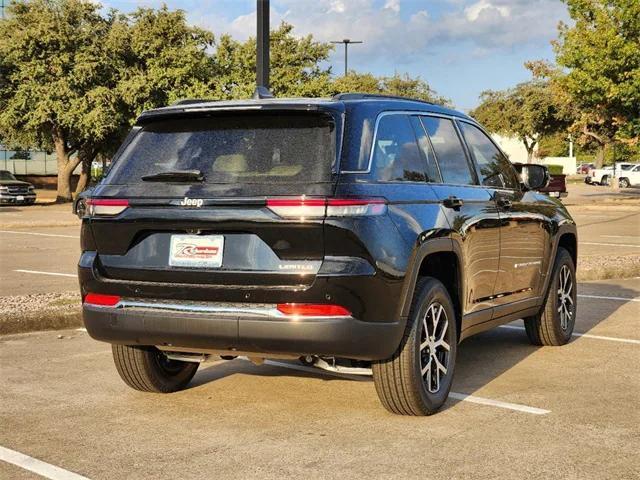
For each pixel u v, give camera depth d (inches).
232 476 163.3
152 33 1499.8
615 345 295.7
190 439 188.2
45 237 809.5
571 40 1294.3
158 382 225.8
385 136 201.0
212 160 191.2
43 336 314.2
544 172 268.1
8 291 420.8
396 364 195.0
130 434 192.5
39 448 182.2
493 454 175.5
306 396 226.8
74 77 1467.8
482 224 229.8
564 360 272.1
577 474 163.0
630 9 1236.5
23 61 1502.2
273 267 180.4
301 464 170.1
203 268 186.1
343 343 178.5
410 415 205.3
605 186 2438.5
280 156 185.9
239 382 243.6
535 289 274.4
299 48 1689.2
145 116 201.9
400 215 191.6
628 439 185.9
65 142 1603.1
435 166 220.7
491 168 254.2
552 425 197.2
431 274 217.5
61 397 226.5
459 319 222.8
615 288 442.9
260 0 372.5
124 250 196.4
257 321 180.4
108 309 196.5
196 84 1503.4
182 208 187.2
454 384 239.8
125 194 195.3
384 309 183.3
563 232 290.4
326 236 177.2
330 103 190.5
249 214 180.7
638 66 1270.9
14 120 1507.1
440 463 169.9
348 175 181.9
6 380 245.9
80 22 1517.0
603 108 1349.7
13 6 1541.6
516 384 239.5
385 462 170.7
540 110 2554.1
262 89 229.3
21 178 2455.7
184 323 187.0
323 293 176.7
